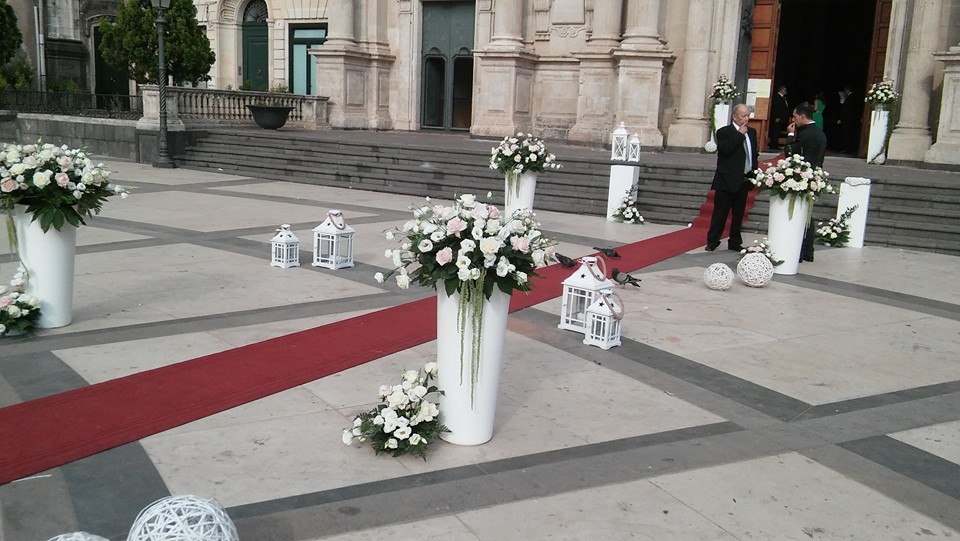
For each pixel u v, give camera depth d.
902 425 4.69
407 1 22.19
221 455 3.93
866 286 8.40
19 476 3.63
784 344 6.21
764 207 11.95
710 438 4.39
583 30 19.44
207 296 6.94
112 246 8.94
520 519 3.44
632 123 17.94
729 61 17.91
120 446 3.98
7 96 22.48
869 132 17.64
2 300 5.63
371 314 6.48
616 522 3.45
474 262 3.88
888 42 16.69
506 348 5.85
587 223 11.96
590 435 4.36
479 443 4.17
